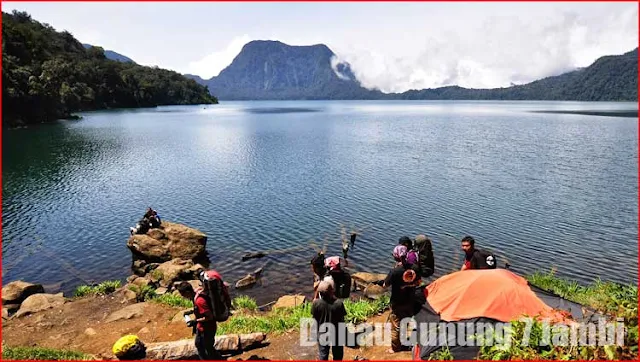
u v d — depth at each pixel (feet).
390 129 329.52
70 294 62.49
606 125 339.57
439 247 78.02
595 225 89.81
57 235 88.33
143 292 53.36
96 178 143.64
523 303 27.63
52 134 277.44
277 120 448.65
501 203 107.65
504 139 248.93
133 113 542.98
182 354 33.81
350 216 99.14
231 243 83.56
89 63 646.33
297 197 116.78
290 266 72.08
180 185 132.98
